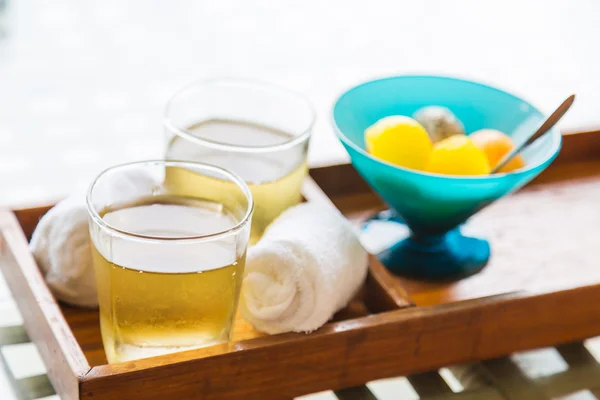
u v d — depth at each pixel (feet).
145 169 2.49
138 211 2.48
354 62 5.04
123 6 5.49
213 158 2.59
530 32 5.65
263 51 5.09
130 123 4.31
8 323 2.63
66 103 4.42
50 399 2.48
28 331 2.60
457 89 3.05
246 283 2.49
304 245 2.48
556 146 2.75
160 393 2.39
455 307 2.58
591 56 5.35
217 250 2.35
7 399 2.46
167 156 2.64
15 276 2.63
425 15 5.80
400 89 3.03
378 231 2.95
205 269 2.34
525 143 2.74
